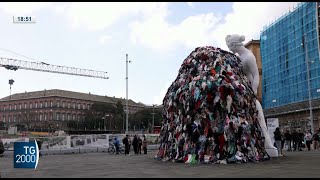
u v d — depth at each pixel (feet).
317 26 165.68
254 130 54.80
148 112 388.98
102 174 39.81
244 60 62.69
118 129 386.32
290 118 187.73
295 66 182.70
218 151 50.85
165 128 59.82
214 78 54.19
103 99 510.99
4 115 490.08
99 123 395.14
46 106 458.09
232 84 54.34
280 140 68.18
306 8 173.58
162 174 38.06
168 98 60.34
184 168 44.32
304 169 40.81
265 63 214.07
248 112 54.75
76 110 473.26
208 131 51.88
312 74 169.17
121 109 414.41
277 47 199.93
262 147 55.77
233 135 51.70
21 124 418.72
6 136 237.66
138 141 104.01
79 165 56.54
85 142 129.18
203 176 35.32
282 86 194.70
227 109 52.75
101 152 123.75
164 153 58.70
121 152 112.68
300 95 178.09
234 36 63.93
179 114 55.83
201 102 53.31
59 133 296.92
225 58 57.82
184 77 58.34
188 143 53.06
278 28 198.80
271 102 206.18
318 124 164.45
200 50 59.47
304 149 99.55
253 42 257.14
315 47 167.32
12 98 493.77
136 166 50.26
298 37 180.45
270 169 41.16
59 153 119.65
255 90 62.08
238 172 38.50
